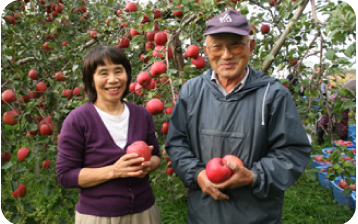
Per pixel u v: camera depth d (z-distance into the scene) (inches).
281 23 98.4
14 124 88.7
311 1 76.2
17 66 96.8
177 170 60.1
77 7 131.5
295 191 128.6
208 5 80.2
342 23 59.4
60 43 134.2
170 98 84.9
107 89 55.8
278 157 53.5
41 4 129.3
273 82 56.4
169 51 83.6
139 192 58.1
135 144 56.1
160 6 91.3
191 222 61.7
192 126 59.7
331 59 75.9
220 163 52.9
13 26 106.4
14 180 80.7
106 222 54.3
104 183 55.2
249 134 54.6
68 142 54.2
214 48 54.6
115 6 120.3
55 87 100.5
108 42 105.6
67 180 53.6
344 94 77.5
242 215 55.1
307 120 94.3
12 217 82.2
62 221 85.7
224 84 58.8
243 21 53.0
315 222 107.3
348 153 86.0
